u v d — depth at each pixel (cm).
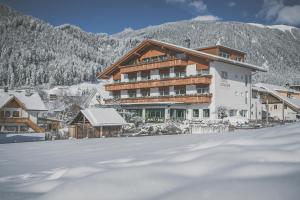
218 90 3541
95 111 3006
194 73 3691
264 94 4822
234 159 371
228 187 273
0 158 906
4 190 382
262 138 493
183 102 3588
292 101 5019
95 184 332
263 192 251
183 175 339
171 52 3941
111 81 4759
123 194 299
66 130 3181
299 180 265
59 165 656
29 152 1120
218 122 3231
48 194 326
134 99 4172
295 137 463
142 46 4219
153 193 292
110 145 1219
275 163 330
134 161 507
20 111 4850
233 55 4022
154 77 4103
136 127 3181
